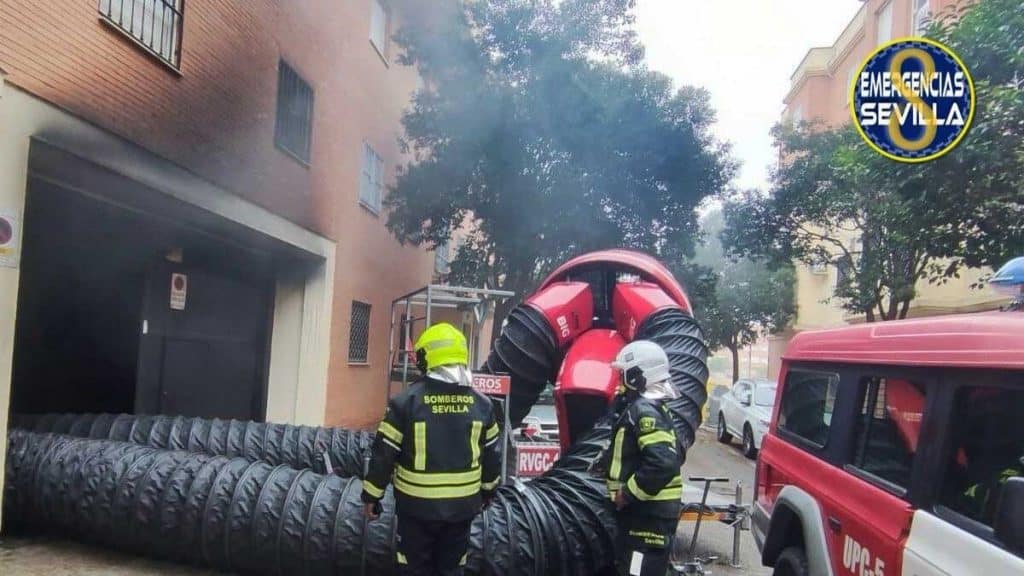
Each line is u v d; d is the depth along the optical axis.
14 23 5.51
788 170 15.80
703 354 6.18
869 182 11.36
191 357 10.54
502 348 6.74
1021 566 2.54
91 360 9.72
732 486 11.10
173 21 7.65
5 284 5.54
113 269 9.70
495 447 4.32
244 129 9.12
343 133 12.92
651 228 13.92
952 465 3.17
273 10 9.87
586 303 6.72
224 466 5.61
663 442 4.13
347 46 13.01
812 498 4.32
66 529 5.91
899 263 13.98
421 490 4.09
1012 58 7.66
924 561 3.08
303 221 11.16
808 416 4.85
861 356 4.12
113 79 6.62
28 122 5.68
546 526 5.04
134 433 7.34
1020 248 8.39
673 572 5.82
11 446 5.95
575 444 5.80
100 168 6.51
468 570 4.82
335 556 5.03
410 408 4.14
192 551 5.41
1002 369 2.88
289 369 11.84
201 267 10.73
